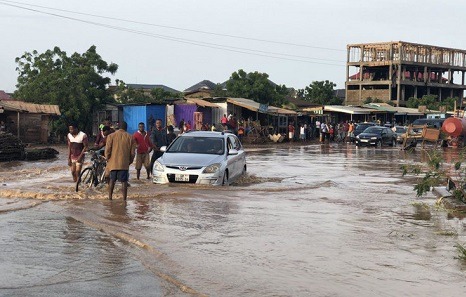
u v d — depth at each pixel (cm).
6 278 651
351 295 592
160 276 662
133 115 4416
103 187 1459
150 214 1056
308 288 614
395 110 6656
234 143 1756
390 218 1048
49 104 4303
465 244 829
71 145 1527
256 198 1280
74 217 1018
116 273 675
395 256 757
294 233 898
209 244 816
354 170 2161
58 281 641
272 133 5059
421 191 1250
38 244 817
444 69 10025
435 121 4781
